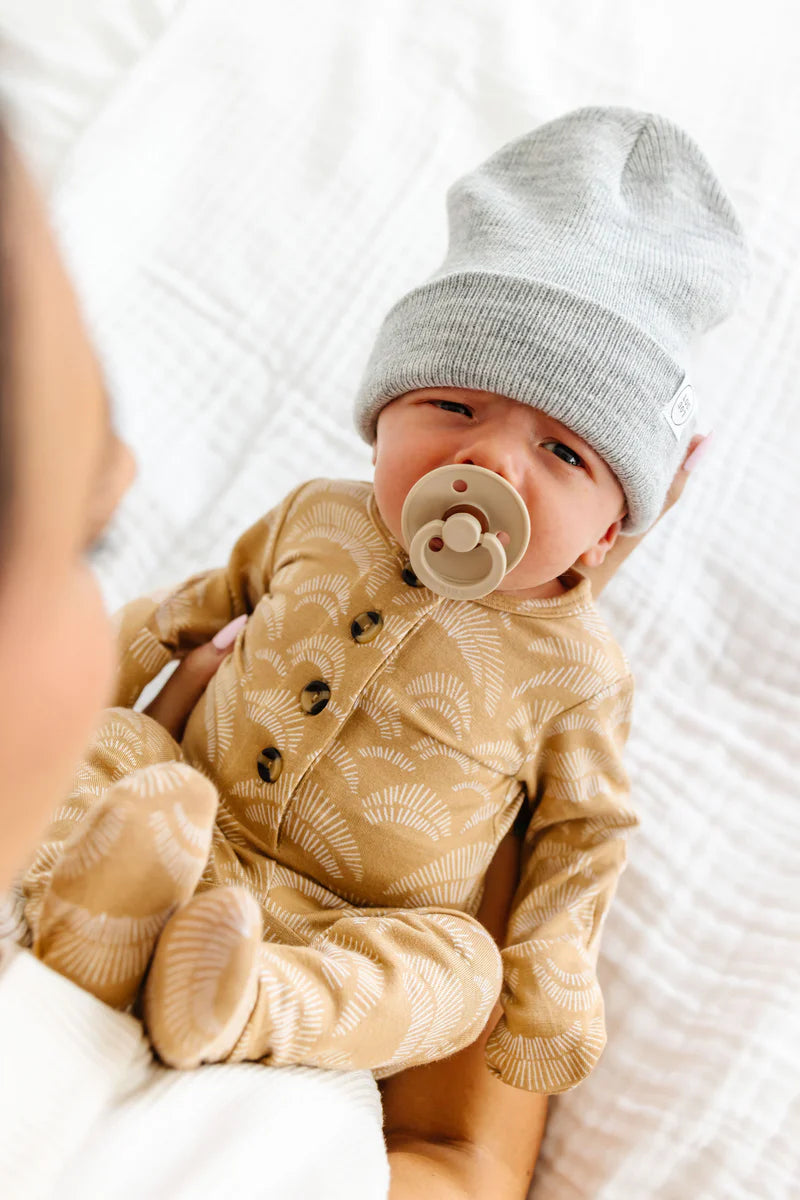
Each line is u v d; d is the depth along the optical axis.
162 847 0.46
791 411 1.16
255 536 0.96
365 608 0.82
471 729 0.81
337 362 1.21
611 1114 0.81
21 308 0.20
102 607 0.27
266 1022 0.53
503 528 0.71
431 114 1.35
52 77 1.34
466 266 0.79
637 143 0.89
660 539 1.10
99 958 0.45
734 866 0.93
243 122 1.33
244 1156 0.46
